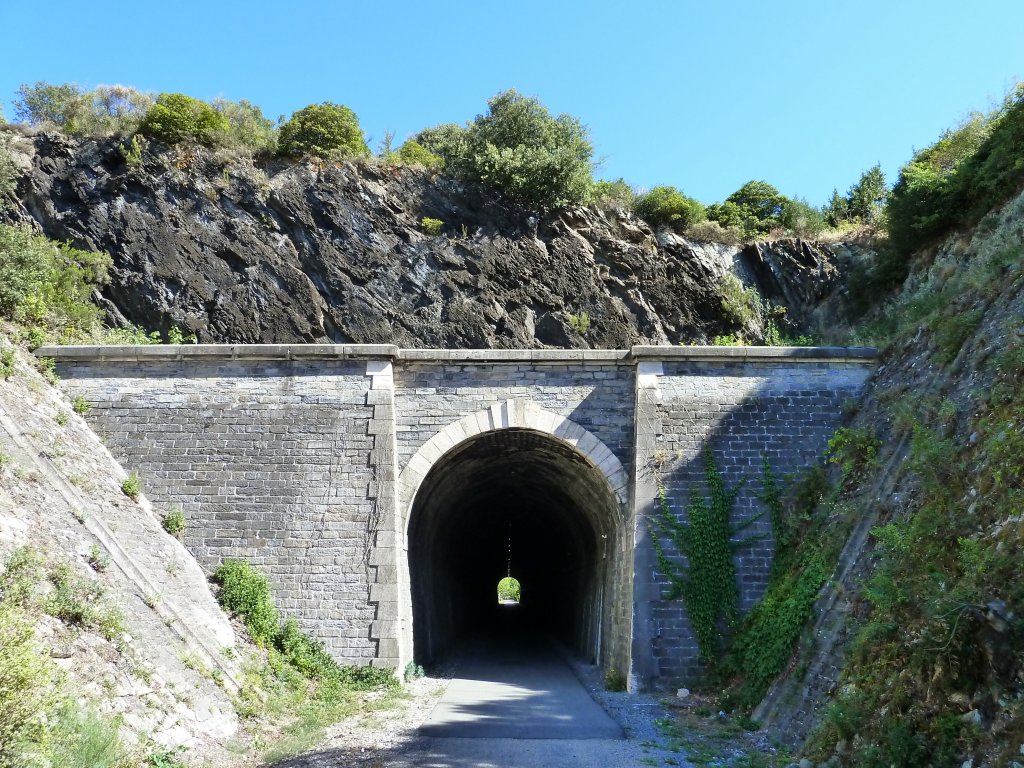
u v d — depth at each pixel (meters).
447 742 10.09
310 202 28.56
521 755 9.48
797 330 29.91
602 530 19.03
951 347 13.18
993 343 11.89
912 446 10.91
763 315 30.11
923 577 8.56
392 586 14.42
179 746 8.65
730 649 14.00
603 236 29.89
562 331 28.38
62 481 12.20
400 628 14.39
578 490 19.67
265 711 11.20
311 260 28.00
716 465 15.34
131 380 15.81
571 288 29.00
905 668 7.81
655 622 14.38
